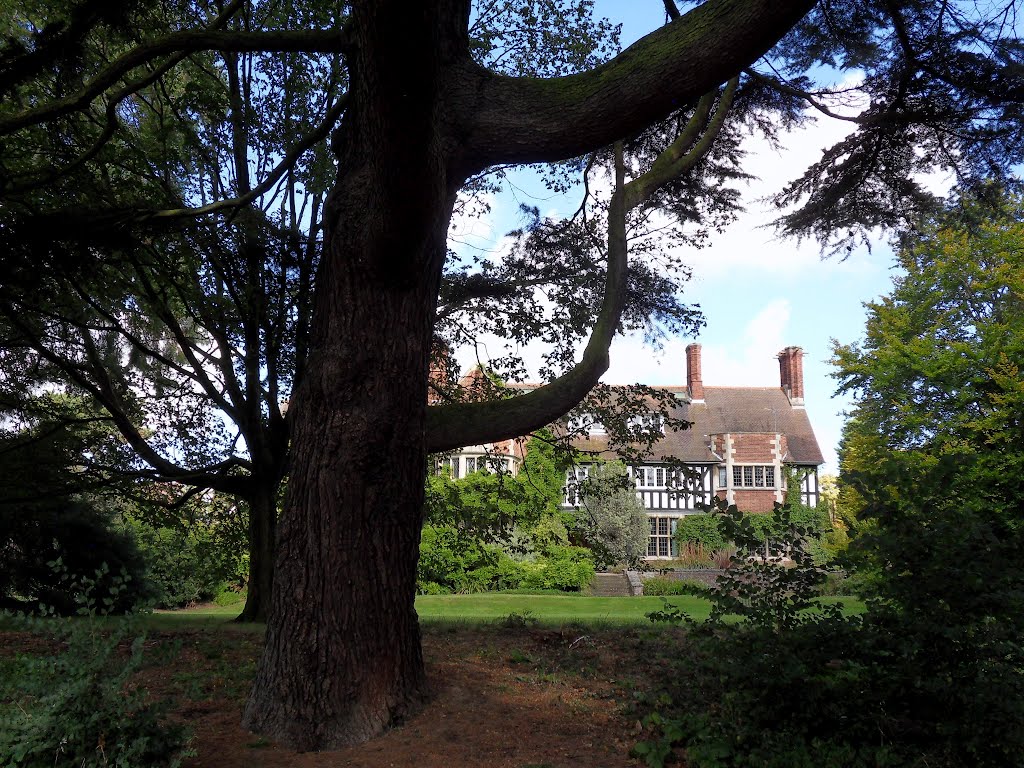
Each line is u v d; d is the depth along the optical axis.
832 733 4.14
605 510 30.69
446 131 4.47
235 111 9.70
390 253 4.44
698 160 8.23
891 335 19.88
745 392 44.06
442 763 4.07
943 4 5.91
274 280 9.55
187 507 12.74
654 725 4.62
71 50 5.98
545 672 5.95
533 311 10.07
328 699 4.41
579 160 10.20
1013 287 17.80
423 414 4.89
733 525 4.43
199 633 7.90
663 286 9.50
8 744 3.24
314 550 4.60
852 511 19.80
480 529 11.24
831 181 7.20
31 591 14.62
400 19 3.11
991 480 12.35
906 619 3.93
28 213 7.93
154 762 3.47
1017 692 3.59
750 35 3.86
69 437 11.45
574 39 10.38
